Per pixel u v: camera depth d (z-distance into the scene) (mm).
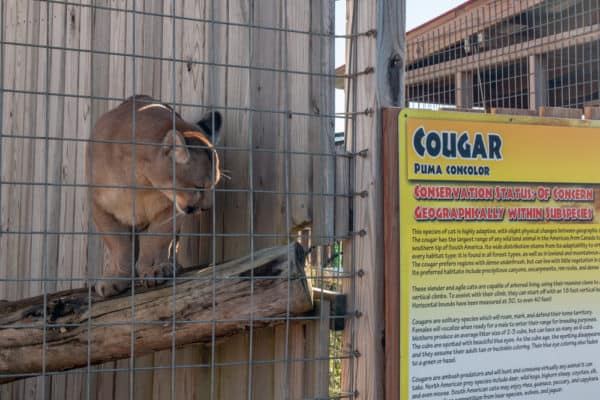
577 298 3340
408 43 7961
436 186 3072
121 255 3824
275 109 3559
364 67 3102
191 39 4062
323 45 3332
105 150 3768
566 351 3312
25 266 5188
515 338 3203
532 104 6324
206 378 3814
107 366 4328
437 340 3045
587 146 3381
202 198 3619
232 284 3117
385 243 2990
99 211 3846
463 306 3098
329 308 3150
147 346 3217
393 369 2969
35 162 5152
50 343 3205
